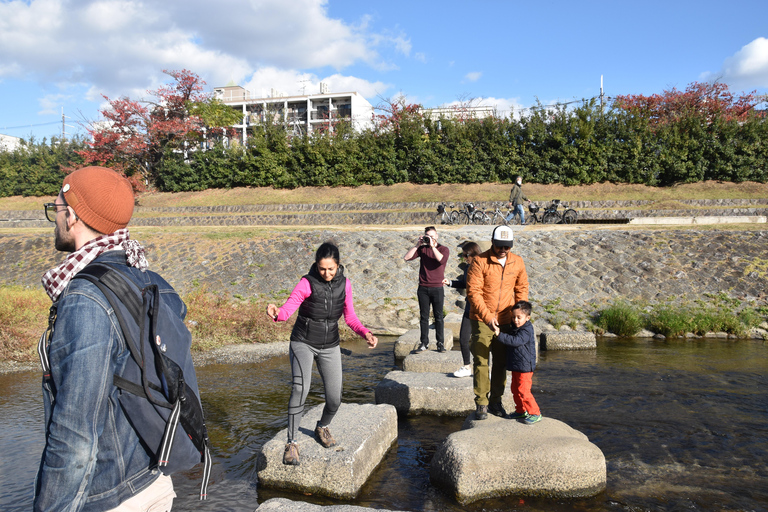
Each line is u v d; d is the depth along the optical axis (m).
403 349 8.80
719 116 30.27
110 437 1.51
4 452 4.79
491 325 4.67
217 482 4.15
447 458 4.05
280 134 36.94
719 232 14.27
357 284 13.39
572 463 3.94
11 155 44.97
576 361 8.47
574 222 21.86
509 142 32.78
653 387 6.86
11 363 8.28
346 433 4.36
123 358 1.54
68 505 1.36
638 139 30.16
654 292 12.16
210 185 38.12
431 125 34.41
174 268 14.48
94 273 1.54
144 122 37.44
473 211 24.47
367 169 35.03
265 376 7.63
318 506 3.27
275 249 15.28
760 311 11.01
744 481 4.14
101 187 1.68
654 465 4.46
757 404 6.11
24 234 18.59
